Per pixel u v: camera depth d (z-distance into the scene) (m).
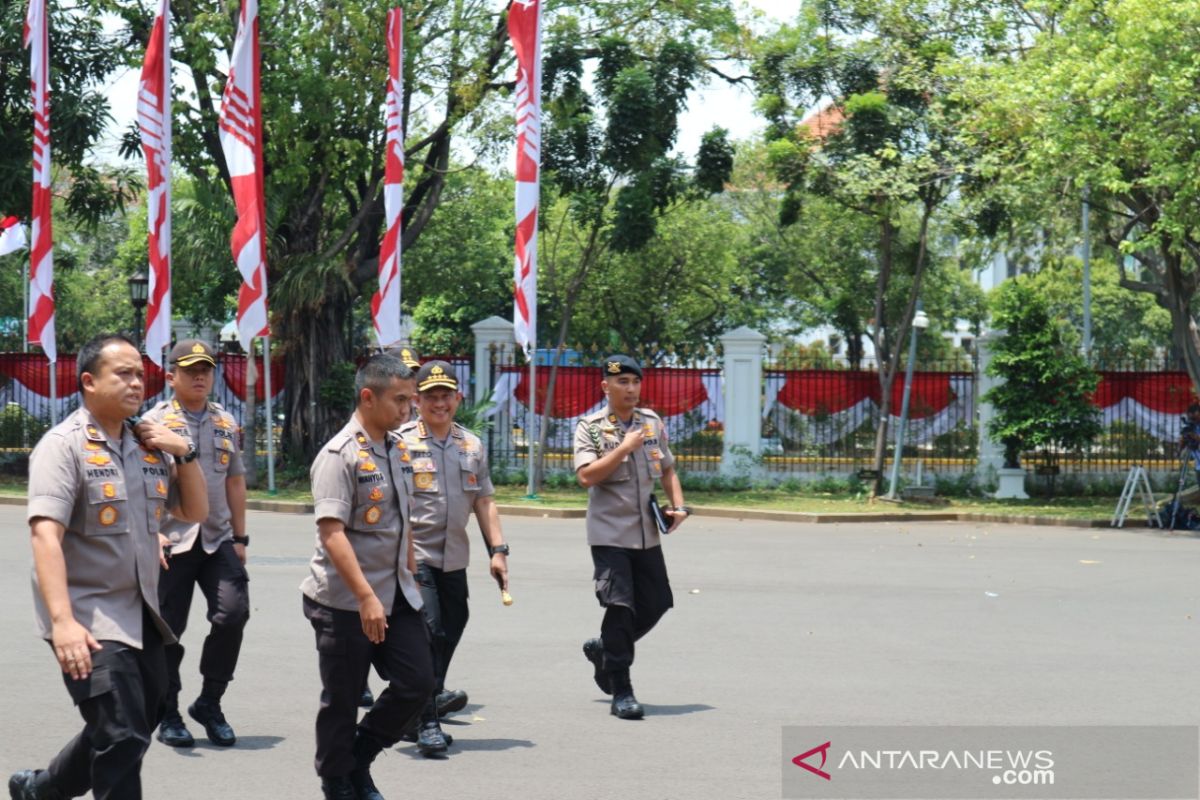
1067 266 43.75
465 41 25.05
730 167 26.52
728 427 25.98
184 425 7.60
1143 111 20.25
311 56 23.92
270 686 8.75
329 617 5.86
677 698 8.48
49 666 9.23
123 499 5.08
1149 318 44.94
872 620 11.58
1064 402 23.91
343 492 5.80
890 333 42.59
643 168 25.86
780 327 46.34
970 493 25.27
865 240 41.28
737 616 11.77
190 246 26.22
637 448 8.27
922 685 8.88
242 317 20.64
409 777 6.67
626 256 41.03
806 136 25.98
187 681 8.93
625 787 6.48
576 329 42.69
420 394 7.71
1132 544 18.38
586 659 9.80
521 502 23.05
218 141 26.25
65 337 47.75
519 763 6.94
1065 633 10.98
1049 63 22.20
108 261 51.88
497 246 43.31
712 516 22.45
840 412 26.02
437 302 45.88
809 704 8.31
